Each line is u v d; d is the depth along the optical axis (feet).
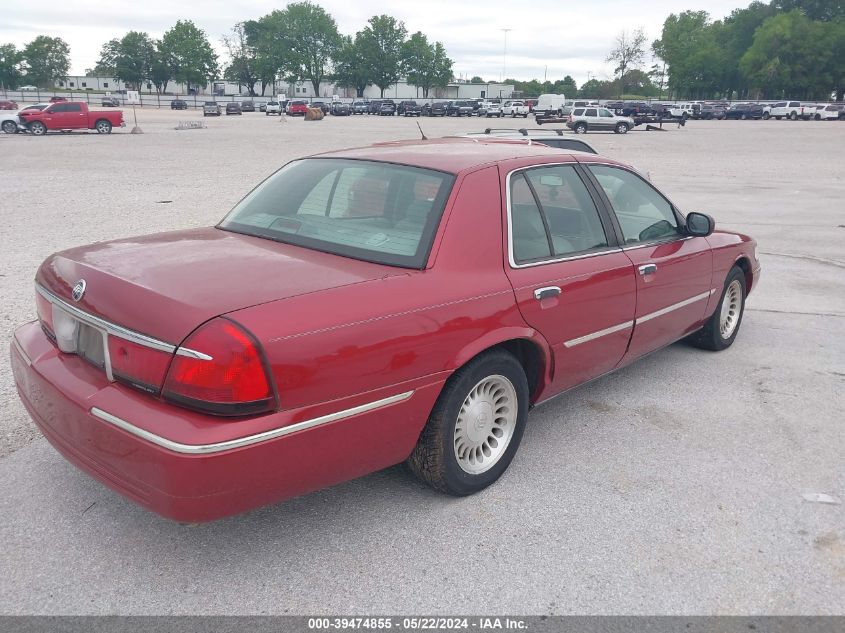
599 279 12.91
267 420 8.46
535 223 12.19
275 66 463.01
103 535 10.28
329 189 12.10
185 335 8.24
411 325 9.71
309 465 9.02
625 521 10.96
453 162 11.85
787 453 13.32
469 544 10.30
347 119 216.54
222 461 8.16
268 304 8.71
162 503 8.34
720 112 240.53
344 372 9.03
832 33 375.66
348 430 9.30
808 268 29.63
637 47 395.75
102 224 35.37
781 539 10.59
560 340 12.31
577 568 9.81
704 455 13.17
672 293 15.38
